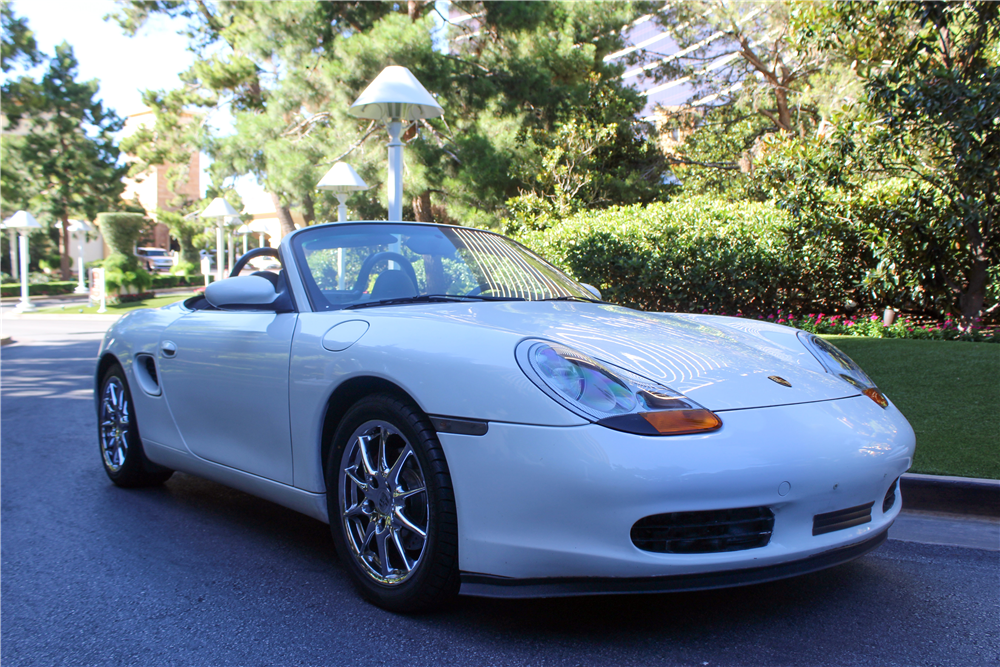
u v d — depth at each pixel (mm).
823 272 10094
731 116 22859
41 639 2305
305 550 3092
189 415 3402
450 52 19406
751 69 22156
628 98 21172
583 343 2412
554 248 10500
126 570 2871
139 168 43906
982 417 4777
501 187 17453
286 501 2881
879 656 2129
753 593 2586
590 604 2482
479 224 17344
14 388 8422
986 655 2137
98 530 3373
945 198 8805
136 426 3922
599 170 19625
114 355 4055
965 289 9633
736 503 1993
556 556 2033
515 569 2104
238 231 33312
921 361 6465
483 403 2143
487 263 3393
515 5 18438
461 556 2188
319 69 17703
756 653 2143
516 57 18953
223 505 3789
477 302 3020
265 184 19219
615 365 2262
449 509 2219
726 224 9938
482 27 19500
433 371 2266
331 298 2955
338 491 2600
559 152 17609
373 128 17688
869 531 2277
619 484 1947
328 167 17656
